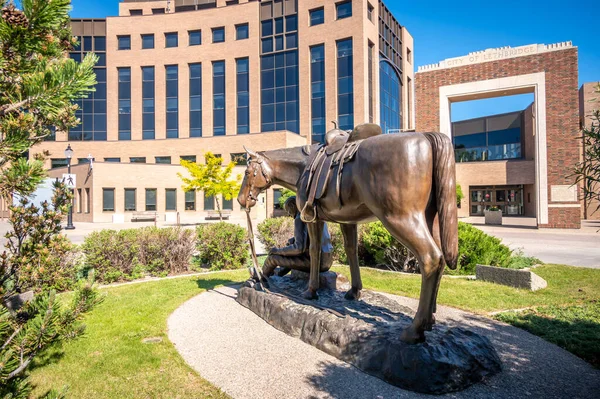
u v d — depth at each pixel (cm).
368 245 880
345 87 3014
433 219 303
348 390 292
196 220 2934
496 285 672
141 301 582
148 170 2856
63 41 234
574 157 1841
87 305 233
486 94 2033
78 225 2433
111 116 3512
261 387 305
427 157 287
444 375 279
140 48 3503
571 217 1866
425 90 2122
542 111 1900
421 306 291
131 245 779
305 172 414
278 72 3272
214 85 3447
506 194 2995
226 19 3381
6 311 186
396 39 3681
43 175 199
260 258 961
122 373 338
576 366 333
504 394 280
